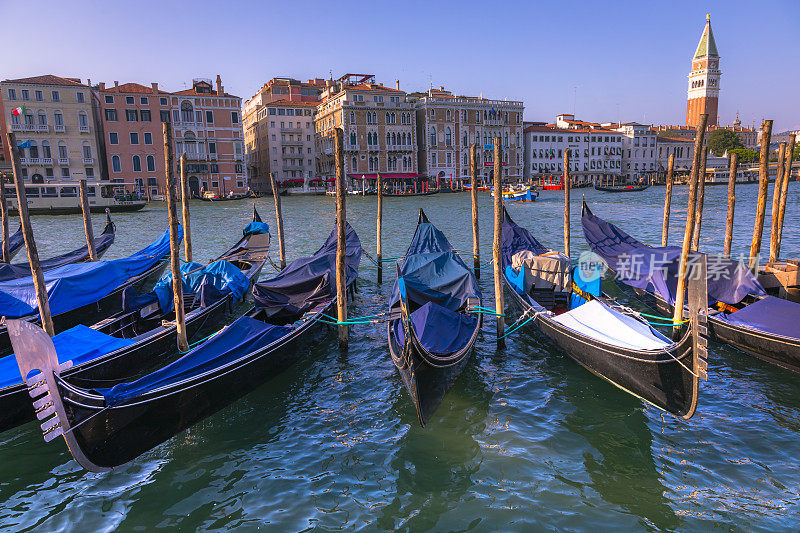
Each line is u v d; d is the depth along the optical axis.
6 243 15.65
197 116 59.91
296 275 12.39
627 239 16.47
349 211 43.75
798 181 85.75
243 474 6.77
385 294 15.30
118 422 6.57
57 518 6.02
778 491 6.16
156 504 6.24
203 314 11.34
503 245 16.31
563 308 11.86
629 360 7.95
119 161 56.62
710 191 66.31
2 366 7.77
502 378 9.30
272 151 74.88
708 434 7.37
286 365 9.60
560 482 6.44
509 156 77.50
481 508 6.02
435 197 60.69
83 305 11.41
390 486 6.45
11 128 50.47
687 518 5.79
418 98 76.00
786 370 9.11
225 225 34.78
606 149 88.88
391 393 8.87
